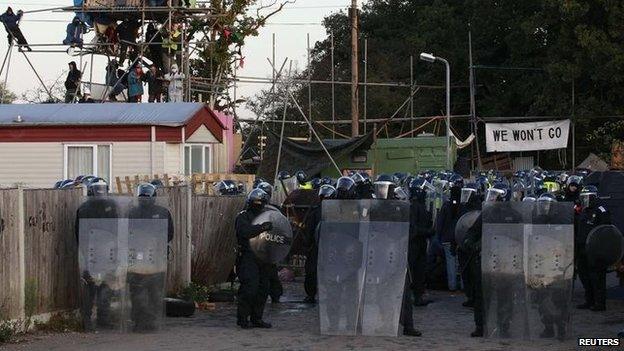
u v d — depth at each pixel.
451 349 15.04
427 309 20.53
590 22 50.91
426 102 66.19
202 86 42.41
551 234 15.98
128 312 16.61
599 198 21.00
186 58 39.06
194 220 22.06
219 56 42.69
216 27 41.78
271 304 21.45
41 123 29.39
